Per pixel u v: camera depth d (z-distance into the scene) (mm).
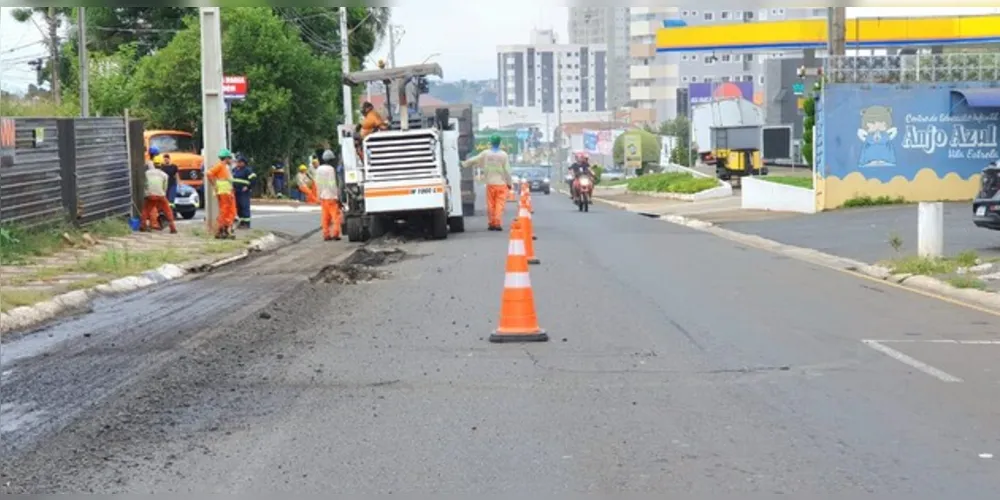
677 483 6617
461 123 32281
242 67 43281
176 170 32500
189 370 9914
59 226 21922
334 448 7457
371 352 10875
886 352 10758
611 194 60312
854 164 31938
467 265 19188
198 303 14484
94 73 45531
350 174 25750
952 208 28984
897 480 6648
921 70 31812
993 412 8328
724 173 54781
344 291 15758
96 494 6496
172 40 46719
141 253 19578
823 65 32469
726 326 12367
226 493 6516
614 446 7438
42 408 8570
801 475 6758
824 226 26859
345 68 45031
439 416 8297
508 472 6875
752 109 66062
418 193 24672
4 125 19734
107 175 25062
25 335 12023
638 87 133250
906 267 17156
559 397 8891
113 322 12938
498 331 11484
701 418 8172
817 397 8820
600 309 13711
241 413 8414
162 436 7766
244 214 27078
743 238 25984
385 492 6516
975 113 31688
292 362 10383
